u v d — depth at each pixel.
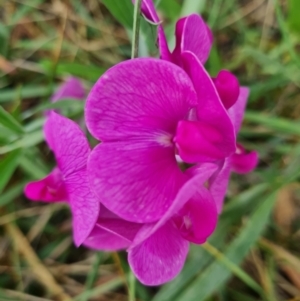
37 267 0.16
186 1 0.15
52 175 0.11
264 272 0.15
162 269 0.10
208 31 0.10
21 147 0.14
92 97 0.09
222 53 0.18
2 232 0.16
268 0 0.18
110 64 0.18
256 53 0.15
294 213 0.16
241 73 0.17
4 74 0.17
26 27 0.18
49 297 0.16
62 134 0.10
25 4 0.18
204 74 0.09
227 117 0.09
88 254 0.16
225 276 0.14
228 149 0.09
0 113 0.13
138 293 0.15
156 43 0.11
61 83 0.17
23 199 0.16
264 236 0.15
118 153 0.09
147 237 0.09
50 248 0.16
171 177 0.09
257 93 0.16
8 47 0.18
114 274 0.15
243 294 0.15
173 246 0.10
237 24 0.18
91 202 0.09
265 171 0.15
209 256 0.14
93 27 0.18
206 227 0.09
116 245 0.12
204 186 0.10
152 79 0.09
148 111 0.09
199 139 0.09
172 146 0.09
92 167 0.09
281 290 0.15
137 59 0.09
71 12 0.18
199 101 0.09
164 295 0.14
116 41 0.18
